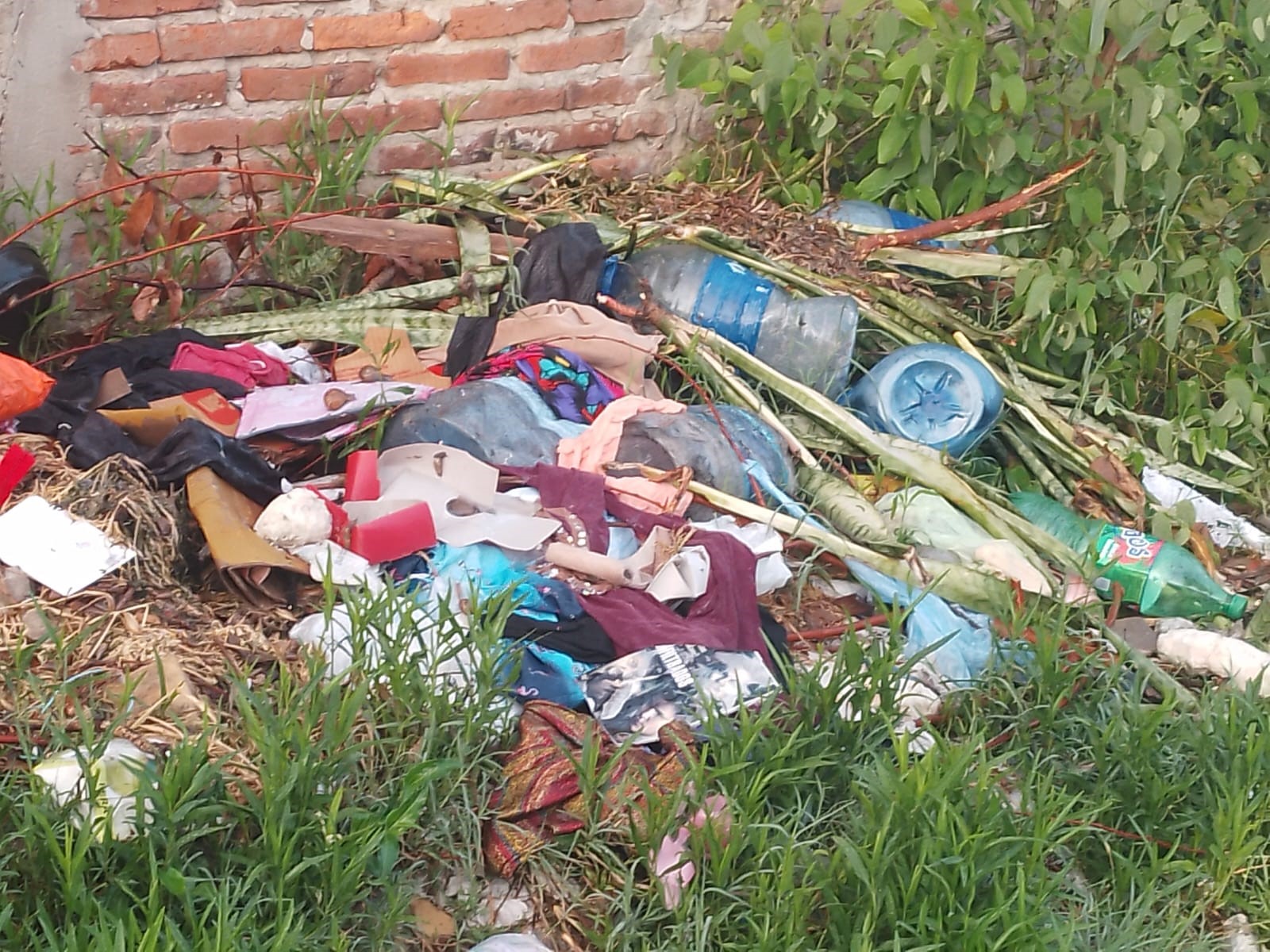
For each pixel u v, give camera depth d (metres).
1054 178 4.07
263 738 2.22
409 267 3.88
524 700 2.70
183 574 2.80
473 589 2.62
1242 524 3.91
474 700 2.55
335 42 3.97
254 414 3.22
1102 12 3.84
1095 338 4.21
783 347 3.82
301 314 3.68
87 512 2.71
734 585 2.97
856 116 4.42
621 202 4.25
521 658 2.70
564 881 2.42
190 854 2.21
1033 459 3.92
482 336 3.56
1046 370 4.18
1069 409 4.11
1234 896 2.59
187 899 2.04
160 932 2.00
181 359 3.40
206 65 3.86
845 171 4.52
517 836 2.45
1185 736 2.79
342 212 3.80
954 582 3.21
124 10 3.71
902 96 4.08
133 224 3.70
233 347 3.49
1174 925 2.50
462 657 2.68
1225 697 2.94
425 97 4.15
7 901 2.06
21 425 3.01
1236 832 2.56
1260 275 4.39
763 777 2.51
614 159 4.48
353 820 2.25
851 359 3.83
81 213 3.80
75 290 3.81
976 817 2.41
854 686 2.79
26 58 3.64
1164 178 4.15
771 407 3.75
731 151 4.48
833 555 3.36
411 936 2.31
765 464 3.47
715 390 3.71
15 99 3.67
